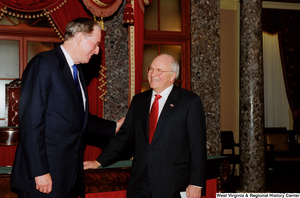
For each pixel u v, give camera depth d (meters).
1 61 5.45
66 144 2.07
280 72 8.39
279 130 8.08
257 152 5.18
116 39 5.44
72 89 2.10
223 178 3.17
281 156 6.98
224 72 7.64
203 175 2.22
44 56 2.04
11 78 5.52
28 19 5.41
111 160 2.54
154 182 2.23
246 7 5.28
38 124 1.89
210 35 5.93
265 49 8.31
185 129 2.29
